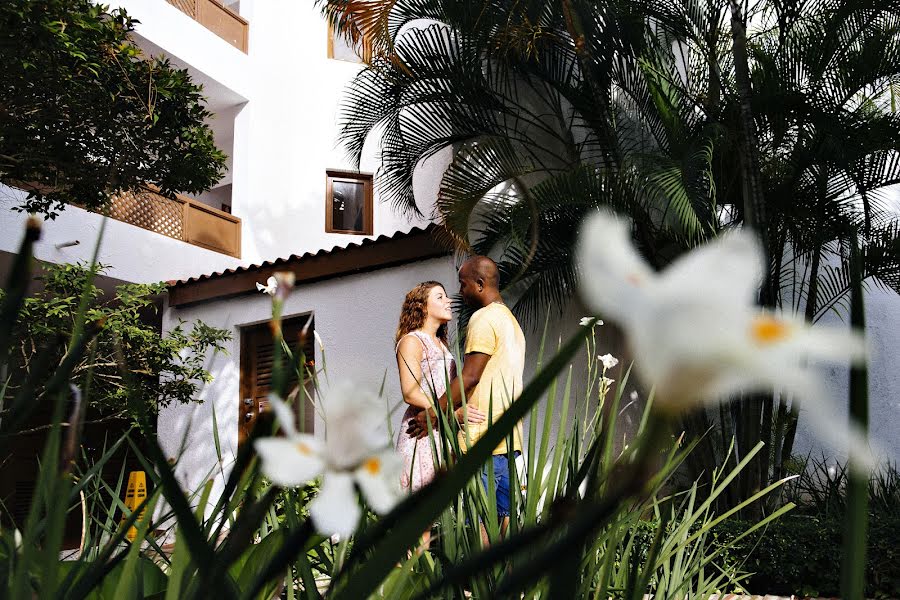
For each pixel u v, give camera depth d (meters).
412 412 2.41
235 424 7.27
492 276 3.04
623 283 0.14
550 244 5.53
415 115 6.53
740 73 5.78
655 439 0.18
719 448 5.43
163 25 9.57
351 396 0.23
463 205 5.36
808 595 4.14
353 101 6.80
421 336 2.73
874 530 4.39
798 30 6.05
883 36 5.62
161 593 0.70
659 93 6.14
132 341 5.92
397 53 6.18
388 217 10.14
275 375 0.34
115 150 4.39
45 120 4.34
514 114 6.33
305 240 10.16
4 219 6.54
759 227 5.36
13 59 3.87
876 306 6.80
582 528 0.20
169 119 4.89
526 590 0.52
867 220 5.77
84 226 7.54
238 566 0.76
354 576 0.23
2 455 0.37
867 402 0.18
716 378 0.13
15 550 0.43
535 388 0.23
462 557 0.96
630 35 6.13
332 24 6.19
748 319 0.13
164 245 8.66
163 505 0.59
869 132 5.54
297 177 10.35
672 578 1.14
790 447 5.74
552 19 5.93
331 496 0.22
